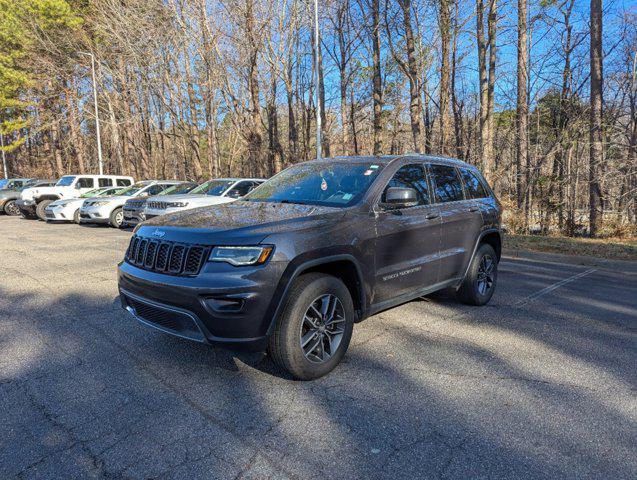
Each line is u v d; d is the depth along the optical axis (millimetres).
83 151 41156
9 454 2412
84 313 4980
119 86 32469
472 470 2316
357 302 3756
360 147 28516
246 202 4277
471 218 5098
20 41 29125
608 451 2498
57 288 6148
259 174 24531
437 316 5074
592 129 14336
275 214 3545
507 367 3650
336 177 4320
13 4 28312
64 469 2297
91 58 29344
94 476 2244
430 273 4516
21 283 6441
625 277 7734
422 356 3857
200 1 23016
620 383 3379
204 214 3672
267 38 23641
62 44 29734
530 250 10336
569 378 3455
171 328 3232
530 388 3273
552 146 16484
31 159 50875
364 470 2309
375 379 3395
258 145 24219
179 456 2416
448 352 3959
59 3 28000
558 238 12828
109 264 7988
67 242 10906
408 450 2488
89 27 29172
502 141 18516
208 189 11930
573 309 5480
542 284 6984
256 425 2732
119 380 3320
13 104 31969
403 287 4180
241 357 3771
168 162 50219
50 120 34500
